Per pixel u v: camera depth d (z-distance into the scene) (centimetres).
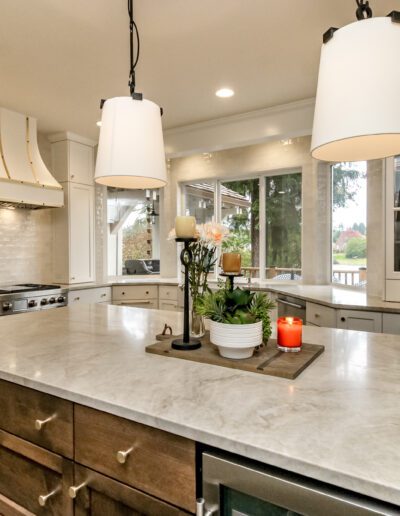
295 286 397
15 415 121
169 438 89
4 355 141
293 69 286
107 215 484
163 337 161
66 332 179
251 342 124
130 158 160
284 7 214
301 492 73
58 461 110
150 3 209
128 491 96
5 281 402
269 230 448
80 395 103
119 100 162
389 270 284
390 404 95
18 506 120
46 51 259
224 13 219
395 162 279
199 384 109
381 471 67
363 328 268
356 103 106
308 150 409
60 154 432
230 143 385
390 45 105
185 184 503
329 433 80
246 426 84
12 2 208
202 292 152
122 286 449
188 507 87
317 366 125
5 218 403
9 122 361
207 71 288
